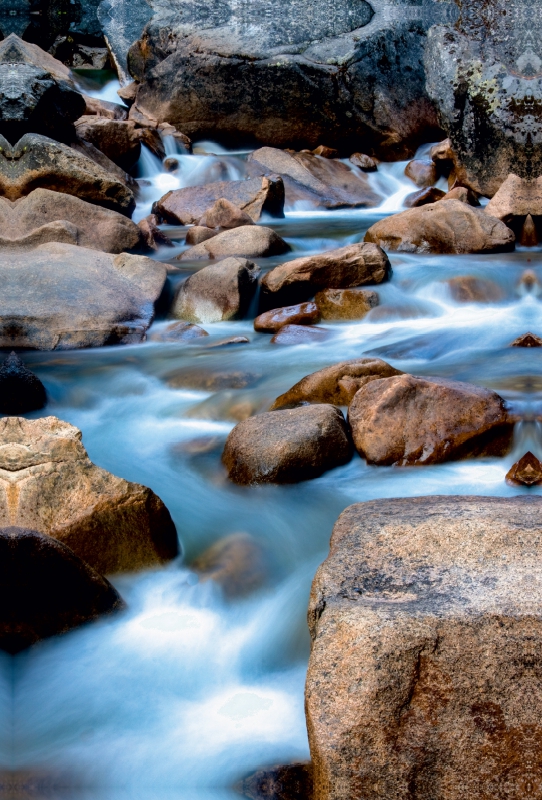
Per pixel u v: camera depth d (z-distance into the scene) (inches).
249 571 146.6
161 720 107.2
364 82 644.1
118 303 306.3
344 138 661.9
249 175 606.9
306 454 177.2
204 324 323.0
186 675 117.0
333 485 176.4
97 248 376.8
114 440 217.2
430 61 494.6
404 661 85.7
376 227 394.6
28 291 302.4
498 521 106.6
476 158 485.1
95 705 110.1
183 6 698.2
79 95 511.5
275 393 229.5
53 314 292.4
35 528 136.8
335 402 207.9
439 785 80.8
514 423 186.2
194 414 228.1
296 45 656.4
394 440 183.3
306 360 263.0
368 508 118.2
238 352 278.2
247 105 664.4
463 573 97.4
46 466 141.0
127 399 245.1
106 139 551.2
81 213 385.1
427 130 661.9
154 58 711.7
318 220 511.2
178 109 680.4
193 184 601.0
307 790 93.0
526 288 328.2
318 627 92.0
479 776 80.7
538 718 82.2
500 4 466.9
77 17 829.8
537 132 466.0
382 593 95.9
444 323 302.7
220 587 140.6
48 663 118.1
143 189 569.0
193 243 432.1
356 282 324.5
